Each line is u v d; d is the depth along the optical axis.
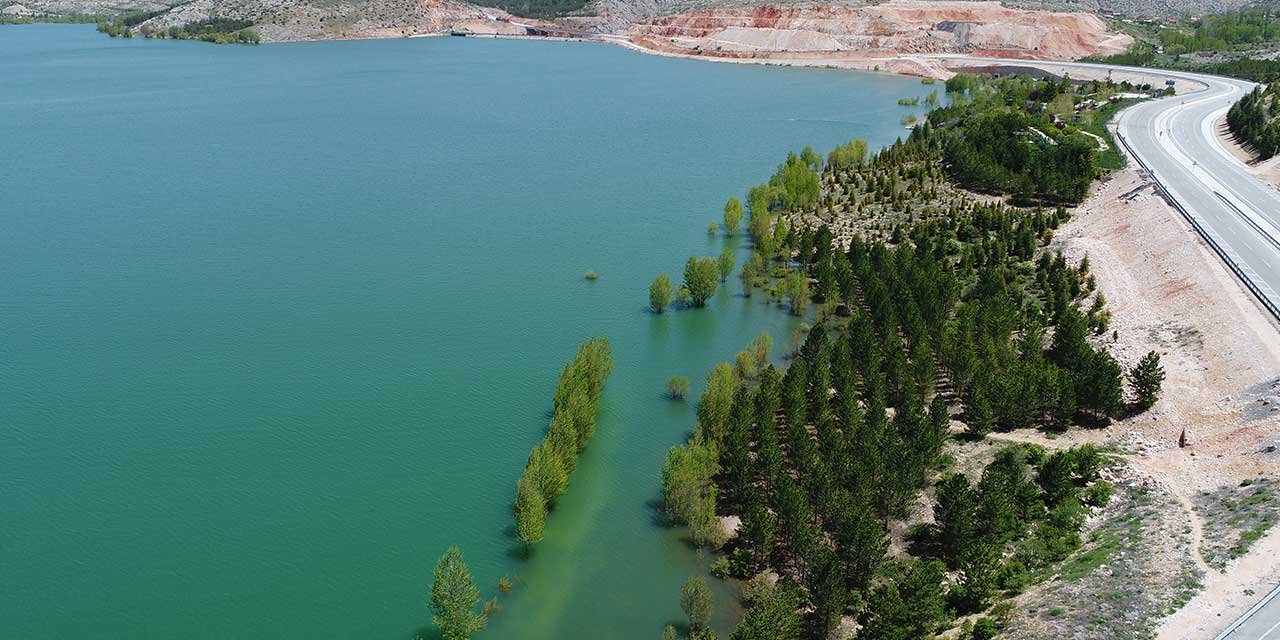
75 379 101.19
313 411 95.00
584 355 93.94
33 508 79.94
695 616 64.50
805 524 69.19
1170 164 157.25
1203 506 67.38
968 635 58.31
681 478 76.06
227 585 71.25
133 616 68.31
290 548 75.06
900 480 72.00
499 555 74.06
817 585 63.12
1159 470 74.56
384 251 141.38
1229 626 52.97
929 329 101.69
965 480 70.25
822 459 78.12
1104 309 111.56
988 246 130.75
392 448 88.56
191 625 67.31
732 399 87.75
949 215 146.62
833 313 118.38
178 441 89.75
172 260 136.50
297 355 106.88
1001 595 62.50
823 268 123.62
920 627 59.34
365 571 72.62
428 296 124.38
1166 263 116.12
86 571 72.62
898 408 87.06
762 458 78.06
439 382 101.06
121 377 101.69
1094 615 55.97
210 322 115.44
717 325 116.88
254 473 84.75
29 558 74.06
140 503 80.69
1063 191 151.62
